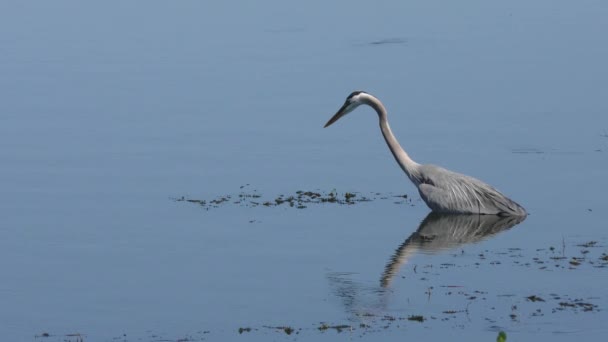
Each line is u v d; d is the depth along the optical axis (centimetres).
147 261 1780
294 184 2247
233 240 1883
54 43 4031
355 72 3409
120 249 1845
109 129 2752
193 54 3769
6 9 4859
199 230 1942
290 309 1539
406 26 4244
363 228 1944
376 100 2123
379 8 4662
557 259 1727
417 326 1445
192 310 1549
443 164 2373
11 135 2697
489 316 1475
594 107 2869
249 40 4006
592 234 1867
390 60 3594
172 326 1484
